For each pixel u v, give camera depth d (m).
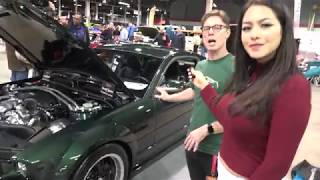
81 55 2.80
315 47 10.51
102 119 2.72
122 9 30.95
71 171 2.32
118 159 2.78
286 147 1.07
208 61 2.07
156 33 11.56
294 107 1.07
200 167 2.18
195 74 1.70
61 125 2.67
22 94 3.32
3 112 3.03
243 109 1.16
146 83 3.39
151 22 19.58
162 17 27.78
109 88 3.10
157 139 3.34
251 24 1.21
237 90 1.33
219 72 1.98
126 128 2.79
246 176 1.22
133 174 3.05
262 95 1.12
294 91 1.08
